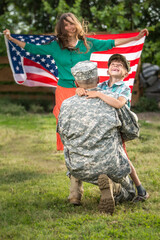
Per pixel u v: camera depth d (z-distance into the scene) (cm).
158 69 1213
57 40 400
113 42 398
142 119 905
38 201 360
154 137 679
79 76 317
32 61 505
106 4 1195
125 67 354
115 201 341
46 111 1148
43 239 270
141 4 1090
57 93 413
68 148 316
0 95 1245
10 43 486
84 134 305
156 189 391
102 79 490
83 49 396
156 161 512
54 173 474
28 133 752
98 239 266
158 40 1110
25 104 1186
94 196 374
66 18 381
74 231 284
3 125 849
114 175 314
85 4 1226
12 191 396
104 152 304
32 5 1380
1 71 1191
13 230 290
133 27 1106
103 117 303
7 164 525
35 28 1213
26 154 591
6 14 1109
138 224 296
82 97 315
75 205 348
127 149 591
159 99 1160
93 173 309
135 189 387
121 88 342
